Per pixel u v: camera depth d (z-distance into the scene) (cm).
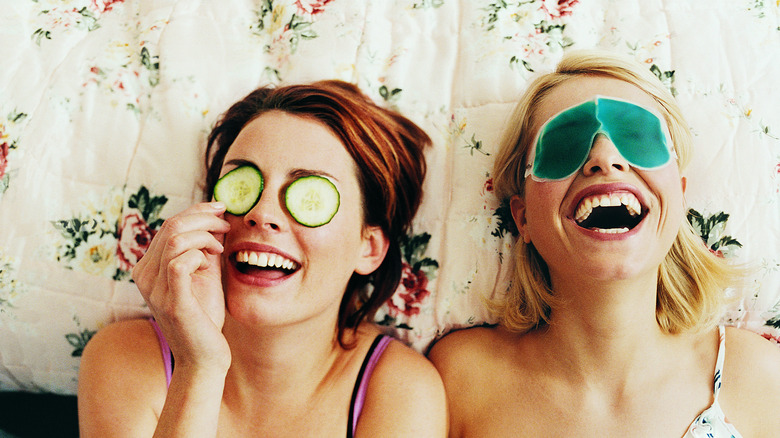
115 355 110
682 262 116
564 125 103
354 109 110
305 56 131
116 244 124
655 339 111
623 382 109
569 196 100
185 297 86
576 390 111
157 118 126
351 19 134
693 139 123
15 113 125
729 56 126
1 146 124
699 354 113
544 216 103
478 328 125
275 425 113
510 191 120
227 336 110
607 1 134
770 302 122
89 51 130
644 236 98
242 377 110
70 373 129
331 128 106
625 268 96
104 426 104
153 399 108
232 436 112
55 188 123
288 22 134
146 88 128
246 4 138
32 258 122
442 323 127
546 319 115
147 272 91
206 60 130
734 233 121
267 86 124
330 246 98
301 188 97
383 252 117
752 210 121
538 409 111
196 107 127
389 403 110
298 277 98
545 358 114
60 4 135
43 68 128
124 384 107
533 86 116
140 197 124
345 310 122
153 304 89
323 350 113
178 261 86
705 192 122
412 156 123
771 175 121
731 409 108
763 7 130
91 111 125
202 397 89
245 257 98
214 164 119
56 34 131
